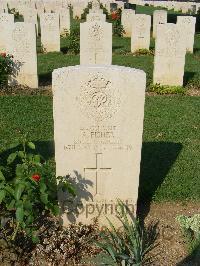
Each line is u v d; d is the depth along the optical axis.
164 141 2.54
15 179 1.41
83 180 1.65
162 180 2.06
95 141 1.57
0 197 1.32
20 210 1.33
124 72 1.46
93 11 7.23
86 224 1.74
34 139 2.52
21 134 2.59
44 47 5.32
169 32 3.52
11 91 3.47
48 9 9.47
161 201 1.90
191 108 3.15
